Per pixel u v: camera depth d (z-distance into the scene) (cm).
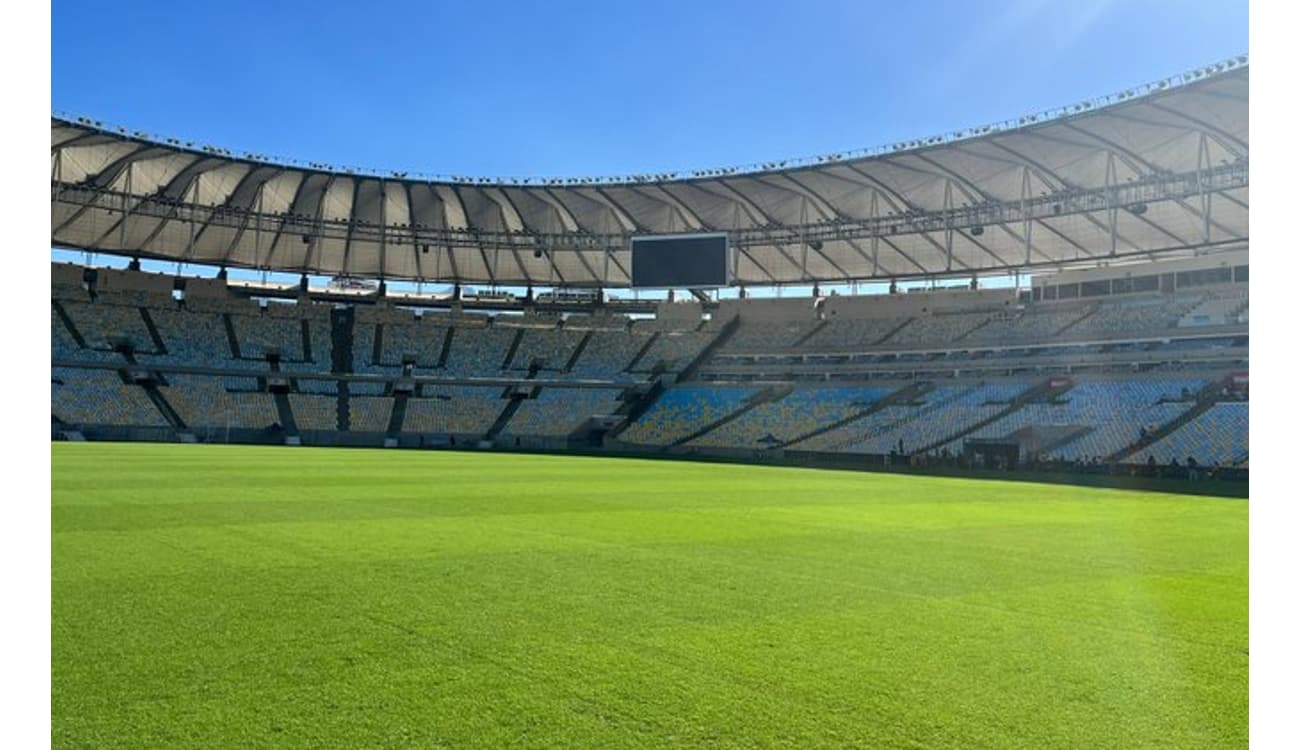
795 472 3544
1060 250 5191
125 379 5291
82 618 792
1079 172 4350
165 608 838
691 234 5322
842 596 967
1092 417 4338
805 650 736
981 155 4288
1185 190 4225
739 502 2116
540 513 1764
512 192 5447
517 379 6072
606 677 650
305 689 609
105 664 656
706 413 5609
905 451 4706
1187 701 621
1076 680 666
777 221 5369
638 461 4134
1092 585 1063
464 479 2644
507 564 1129
